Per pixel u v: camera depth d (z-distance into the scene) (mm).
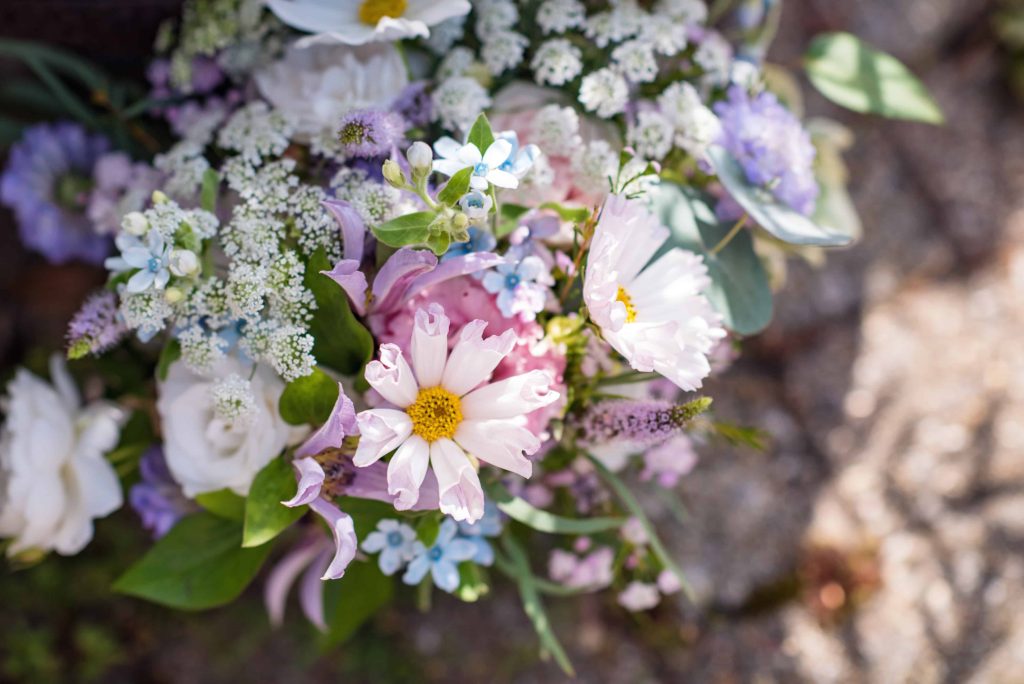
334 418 469
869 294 794
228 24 570
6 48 608
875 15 836
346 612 570
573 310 520
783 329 780
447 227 465
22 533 555
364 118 493
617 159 526
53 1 614
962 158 827
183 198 545
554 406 501
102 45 643
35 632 702
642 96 566
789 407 769
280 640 714
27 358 738
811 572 730
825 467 756
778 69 745
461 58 544
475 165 471
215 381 499
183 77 583
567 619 719
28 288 750
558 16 547
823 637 718
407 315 497
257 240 495
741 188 535
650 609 719
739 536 737
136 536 716
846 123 823
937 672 707
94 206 611
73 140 648
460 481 469
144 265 482
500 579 723
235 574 540
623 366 537
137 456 589
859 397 771
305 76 549
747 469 751
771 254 629
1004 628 709
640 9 563
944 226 812
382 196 499
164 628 714
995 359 779
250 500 494
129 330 520
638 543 573
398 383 462
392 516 512
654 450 581
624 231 480
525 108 545
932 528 738
